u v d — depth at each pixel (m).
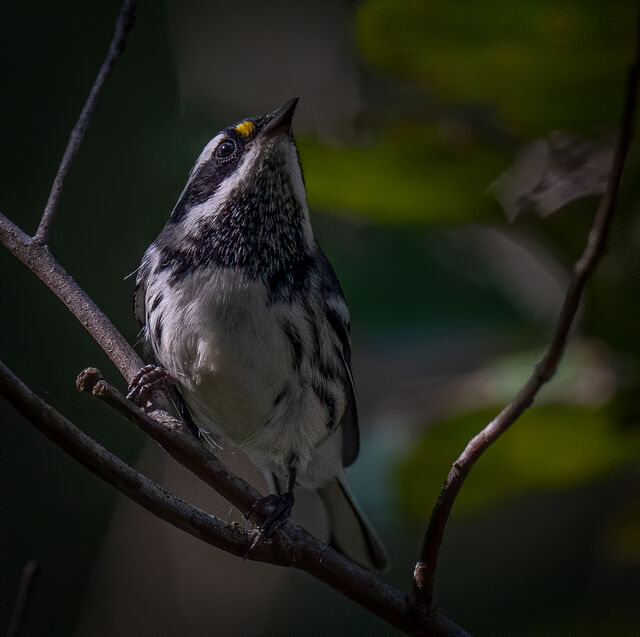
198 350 2.02
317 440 2.03
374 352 2.05
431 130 1.99
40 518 2.11
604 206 1.95
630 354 1.98
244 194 2.02
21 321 2.10
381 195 2.00
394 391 2.07
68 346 2.09
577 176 1.99
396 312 2.06
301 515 2.05
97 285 2.13
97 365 2.09
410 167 1.99
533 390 1.96
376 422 2.07
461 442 2.00
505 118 1.99
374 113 2.00
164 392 2.01
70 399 2.00
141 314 2.03
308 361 2.02
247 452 2.03
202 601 2.12
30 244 2.01
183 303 2.02
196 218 2.03
